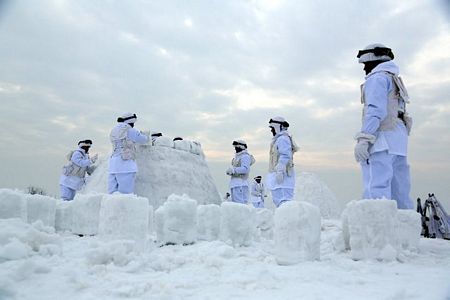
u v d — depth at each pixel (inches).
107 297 95.6
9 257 121.0
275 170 287.4
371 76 187.9
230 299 96.3
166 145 342.6
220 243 179.9
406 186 197.6
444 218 304.0
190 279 113.4
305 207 148.3
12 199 183.3
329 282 114.5
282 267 136.2
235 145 420.8
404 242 178.4
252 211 212.2
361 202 157.9
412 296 99.2
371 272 131.1
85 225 229.6
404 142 185.9
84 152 424.5
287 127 297.4
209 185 348.2
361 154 180.5
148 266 128.8
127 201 163.3
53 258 129.2
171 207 197.2
